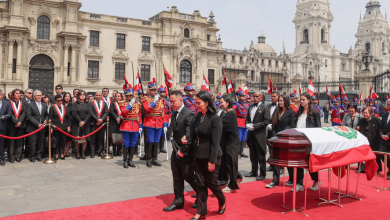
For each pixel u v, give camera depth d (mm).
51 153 11164
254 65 64438
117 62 37656
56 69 34125
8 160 10281
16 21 31781
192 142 5465
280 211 5738
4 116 9539
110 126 11258
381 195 6863
